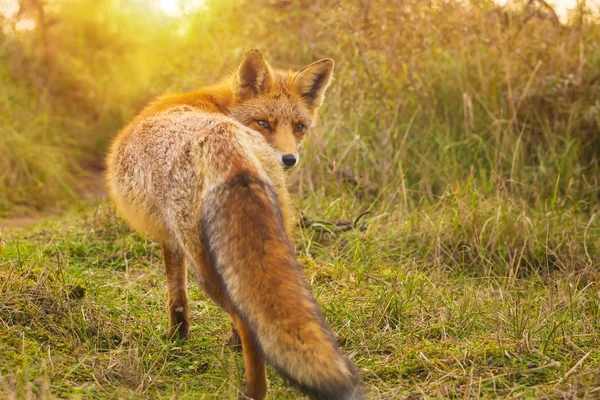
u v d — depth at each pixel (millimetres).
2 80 20766
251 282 5164
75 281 8922
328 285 9445
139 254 10945
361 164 14055
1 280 7695
